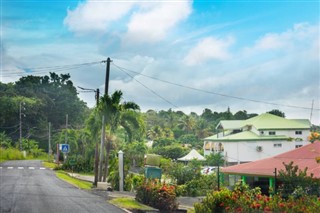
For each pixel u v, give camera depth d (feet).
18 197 71.97
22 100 410.31
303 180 63.67
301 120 242.17
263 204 52.60
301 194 59.57
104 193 88.58
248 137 225.15
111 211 61.93
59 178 125.90
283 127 226.79
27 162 231.91
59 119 450.71
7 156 272.72
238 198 57.62
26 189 85.76
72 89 481.87
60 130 435.12
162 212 67.31
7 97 412.77
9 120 405.80
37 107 421.59
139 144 217.56
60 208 62.23
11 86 449.48
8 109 401.08
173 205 70.03
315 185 63.52
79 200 72.59
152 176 98.27
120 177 101.60
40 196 75.10
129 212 61.93
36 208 61.05
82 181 128.26
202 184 108.47
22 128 411.34
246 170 89.71
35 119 423.64
